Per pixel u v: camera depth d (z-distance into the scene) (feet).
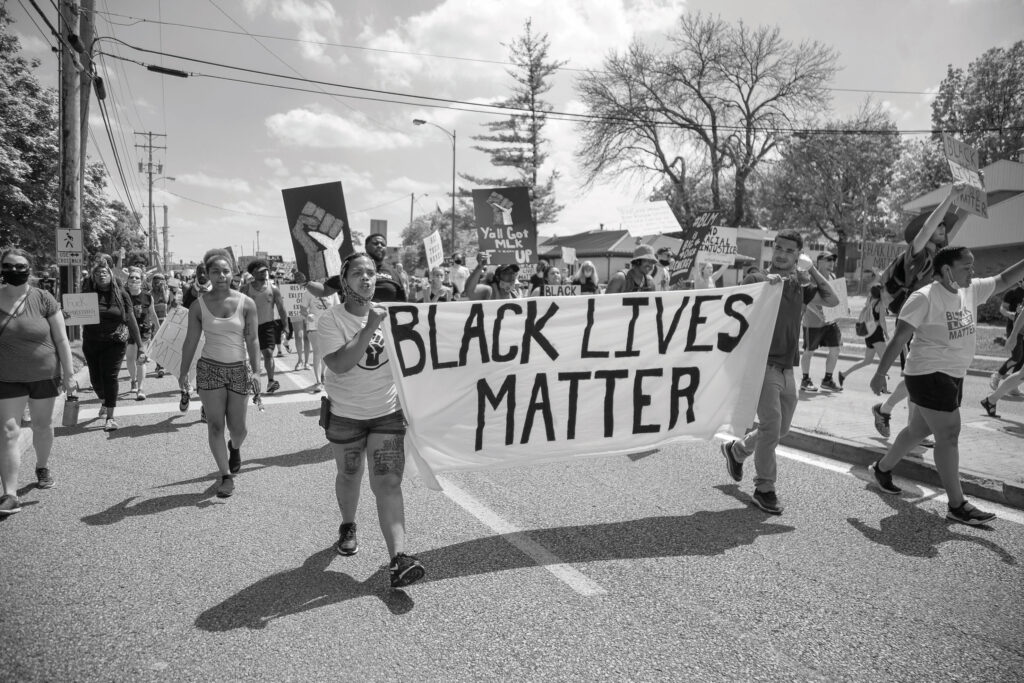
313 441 21.29
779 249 14.82
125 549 12.56
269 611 10.17
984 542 12.85
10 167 98.37
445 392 13.16
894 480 16.92
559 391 13.97
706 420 14.93
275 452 19.92
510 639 9.39
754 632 9.59
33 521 14.06
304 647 9.15
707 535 13.25
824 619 9.96
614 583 11.15
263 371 37.65
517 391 13.67
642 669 8.66
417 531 13.48
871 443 18.92
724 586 11.03
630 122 132.16
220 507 14.99
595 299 14.01
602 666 8.73
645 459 19.02
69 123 41.75
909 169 164.86
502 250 32.91
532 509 14.79
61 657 8.87
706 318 14.61
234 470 16.74
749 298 14.61
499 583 11.15
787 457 19.10
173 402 28.09
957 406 13.71
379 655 8.96
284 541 12.99
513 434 13.75
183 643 9.24
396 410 11.43
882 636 9.48
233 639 9.36
